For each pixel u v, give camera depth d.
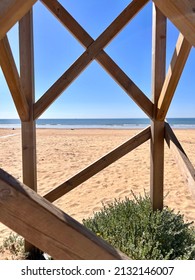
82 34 1.92
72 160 6.39
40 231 0.67
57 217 0.68
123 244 1.76
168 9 0.76
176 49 1.70
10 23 0.70
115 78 2.02
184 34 0.79
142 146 8.87
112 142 10.27
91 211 3.16
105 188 4.14
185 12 0.75
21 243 2.30
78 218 2.94
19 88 1.79
